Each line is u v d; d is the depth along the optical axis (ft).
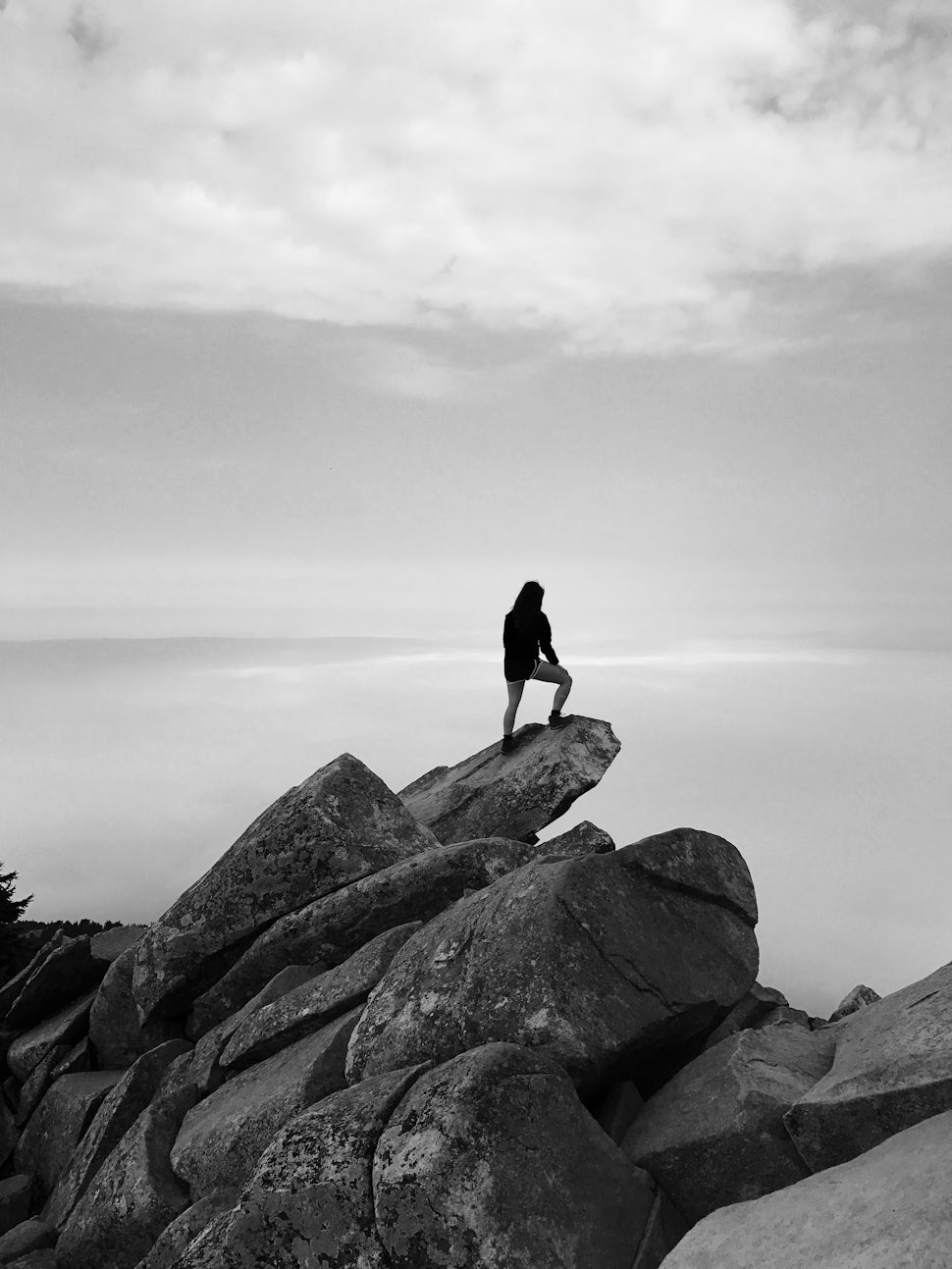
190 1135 26.18
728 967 24.45
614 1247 17.63
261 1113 24.56
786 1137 19.04
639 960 22.52
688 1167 19.39
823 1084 19.12
